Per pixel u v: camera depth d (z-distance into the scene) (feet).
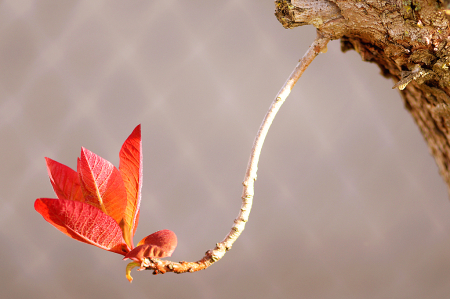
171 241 3.00
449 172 3.30
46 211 2.95
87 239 2.99
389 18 3.02
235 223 3.03
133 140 3.05
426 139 3.34
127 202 3.06
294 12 3.06
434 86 3.11
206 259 3.02
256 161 3.04
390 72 3.20
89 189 3.02
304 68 3.08
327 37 3.08
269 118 3.06
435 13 2.99
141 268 2.98
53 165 3.04
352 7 3.03
